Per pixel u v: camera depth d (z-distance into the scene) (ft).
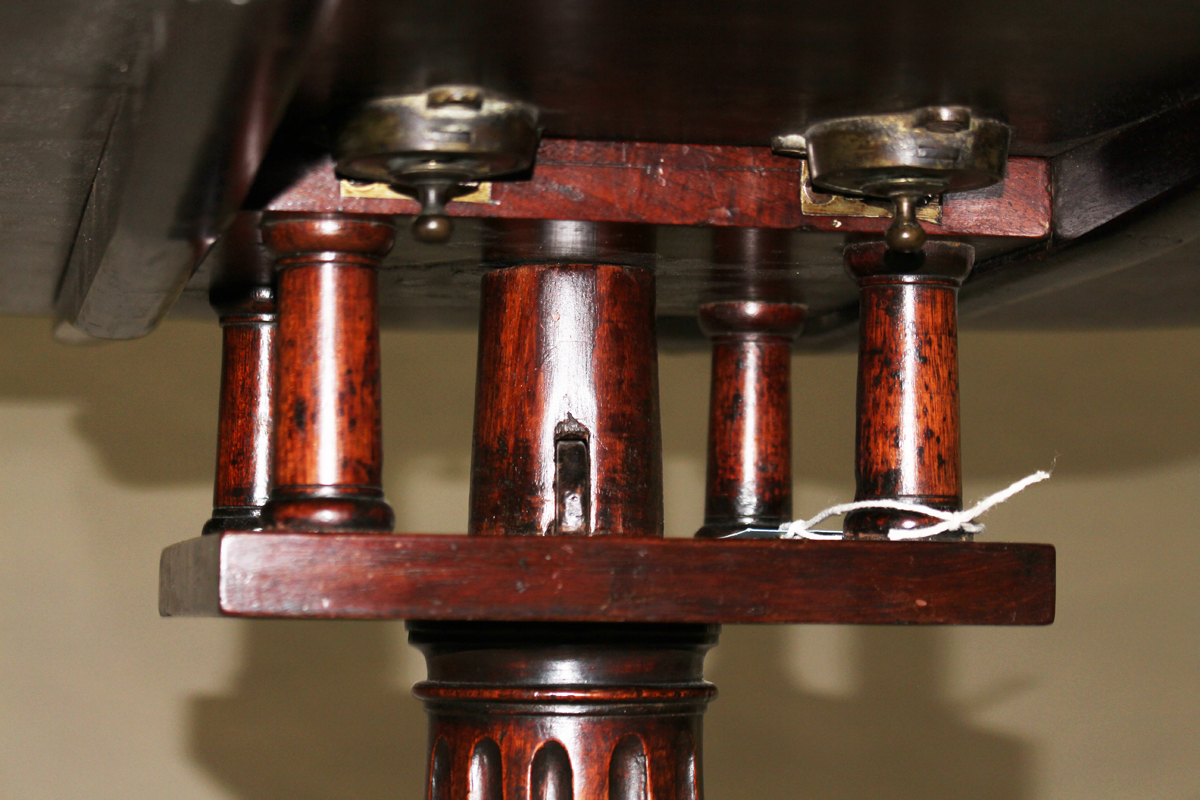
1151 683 6.40
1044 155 2.91
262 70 2.44
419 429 6.27
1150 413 6.53
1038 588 2.79
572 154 2.80
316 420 2.77
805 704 6.25
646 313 3.01
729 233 2.86
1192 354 6.55
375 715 6.06
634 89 2.67
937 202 2.89
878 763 6.24
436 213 2.71
